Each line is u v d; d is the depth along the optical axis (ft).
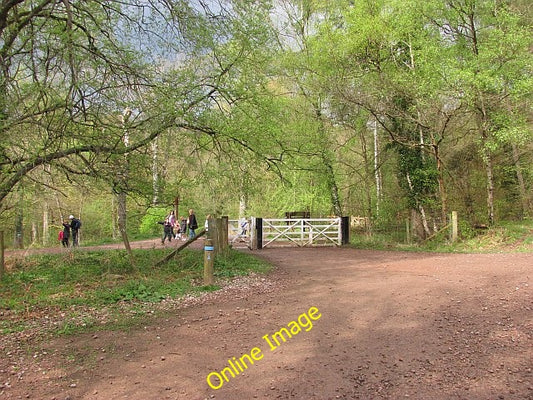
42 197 31.53
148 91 31.24
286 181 47.96
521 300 24.14
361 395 13.64
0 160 27.61
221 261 39.04
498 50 53.21
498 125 58.18
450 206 75.00
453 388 14.06
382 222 80.89
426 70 55.83
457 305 23.79
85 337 19.11
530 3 65.41
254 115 40.24
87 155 32.53
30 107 26.68
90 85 29.04
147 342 18.57
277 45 40.32
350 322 21.40
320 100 69.72
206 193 40.27
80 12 29.30
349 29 65.00
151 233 94.84
